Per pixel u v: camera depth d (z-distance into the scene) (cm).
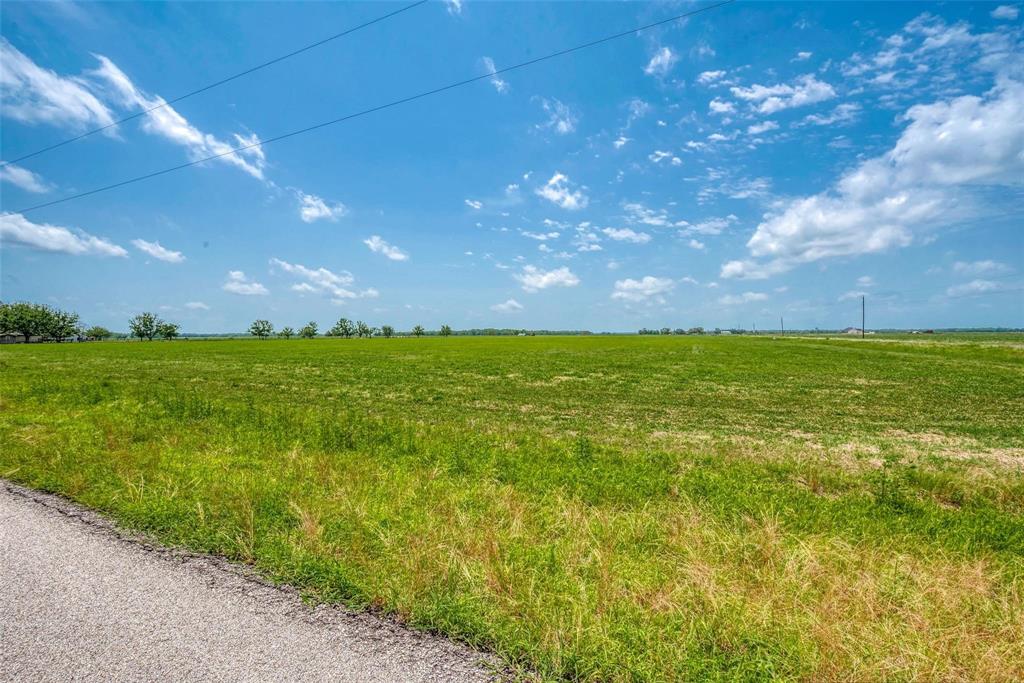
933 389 2178
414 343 8469
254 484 668
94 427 1017
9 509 582
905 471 888
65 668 313
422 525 533
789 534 550
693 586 418
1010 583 455
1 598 392
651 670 312
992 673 315
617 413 1573
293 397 1842
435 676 311
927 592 415
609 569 446
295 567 435
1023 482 848
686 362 3775
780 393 2059
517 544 491
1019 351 4366
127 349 5928
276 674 310
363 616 375
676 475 835
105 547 486
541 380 2527
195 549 484
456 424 1329
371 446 977
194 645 338
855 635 351
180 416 1225
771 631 355
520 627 350
